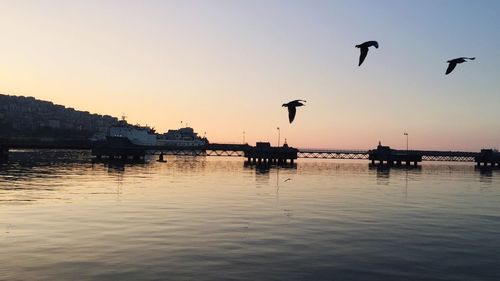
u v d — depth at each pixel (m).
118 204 45.75
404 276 22.02
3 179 73.56
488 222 38.12
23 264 22.94
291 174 103.50
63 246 26.78
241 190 63.19
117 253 25.30
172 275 21.41
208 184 72.62
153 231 31.58
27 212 39.44
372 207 46.72
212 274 21.67
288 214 40.66
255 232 31.92
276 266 23.27
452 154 183.12
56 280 20.45
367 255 25.83
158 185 68.88
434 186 76.38
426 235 31.91
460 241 30.09
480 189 72.06
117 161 153.25
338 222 36.72
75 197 50.88
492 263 24.66
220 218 37.72
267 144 172.38
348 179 89.75
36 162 134.88
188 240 28.91
